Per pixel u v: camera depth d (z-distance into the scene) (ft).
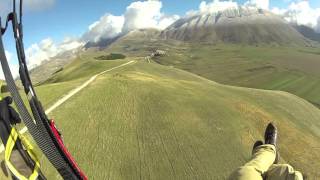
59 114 221.46
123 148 197.36
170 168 188.24
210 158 201.98
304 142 264.11
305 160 239.30
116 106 245.24
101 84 281.74
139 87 280.31
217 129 237.86
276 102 339.57
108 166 180.65
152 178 177.99
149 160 191.72
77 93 258.98
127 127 220.43
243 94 337.31
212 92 311.88
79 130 207.62
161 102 260.01
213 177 186.19
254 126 259.60
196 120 244.22
